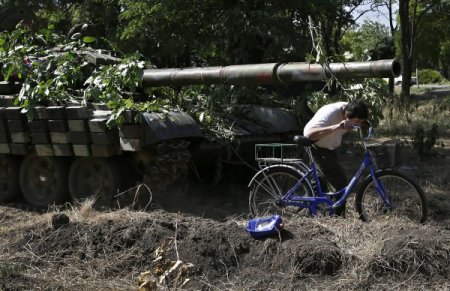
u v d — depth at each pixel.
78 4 18.72
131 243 5.62
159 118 7.49
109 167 7.77
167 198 7.68
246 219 6.76
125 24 14.77
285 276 4.95
